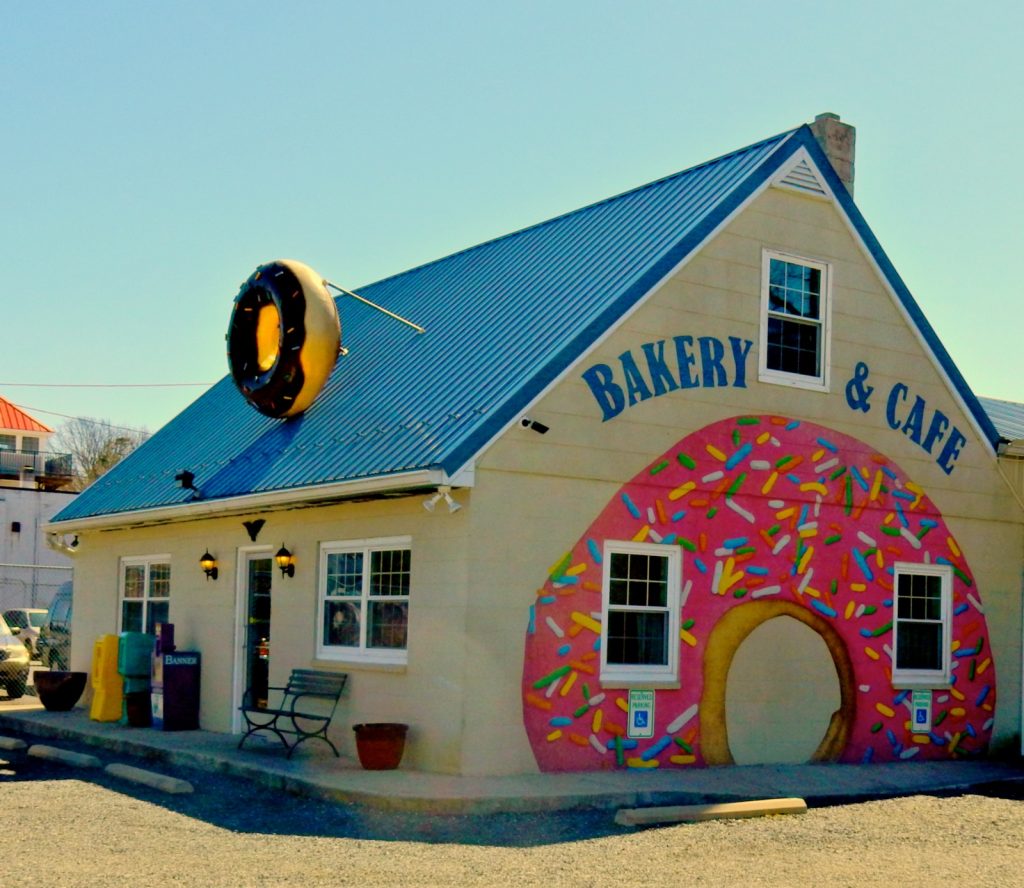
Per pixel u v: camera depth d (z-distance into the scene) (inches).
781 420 646.5
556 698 558.3
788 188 660.1
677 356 610.5
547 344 585.3
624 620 588.1
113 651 768.9
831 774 602.5
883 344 693.9
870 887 374.6
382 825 457.1
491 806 481.7
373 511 599.2
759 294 644.7
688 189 674.8
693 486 610.5
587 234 702.5
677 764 593.6
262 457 686.5
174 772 585.0
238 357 743.7
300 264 721.0
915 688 684.7
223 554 724.7
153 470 829.2
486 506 544.1
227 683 706.8
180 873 375.9
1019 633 737.6
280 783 532.1
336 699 599.2
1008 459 743.7
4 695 983.6
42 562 1806.1
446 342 669.9
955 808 526.3
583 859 405.7
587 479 574.9
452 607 543.2
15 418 2491.4
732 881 377.1
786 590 639.1
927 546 700.0
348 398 682.2
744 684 620.4
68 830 441.7
